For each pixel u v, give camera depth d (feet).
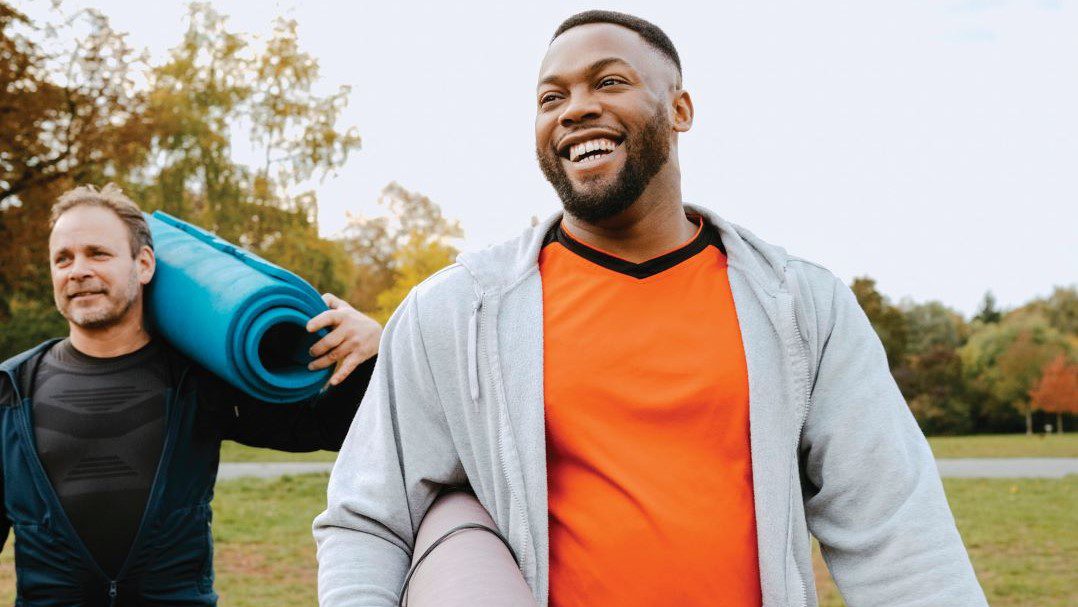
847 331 4.68
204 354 6.61
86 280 7.01
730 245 4.81
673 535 4.26
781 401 4.47
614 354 4.52
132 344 7.35
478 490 4.64
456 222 122.11
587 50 4.74
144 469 7.00
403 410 4.73
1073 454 63.41
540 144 4.88
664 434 4.45
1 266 52.90
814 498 4.63
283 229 75.51
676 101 5.02
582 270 4.86
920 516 4.27
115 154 55.57
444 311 4.76
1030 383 156.25
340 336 6.59
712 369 4.47
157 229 8.33
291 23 74.69
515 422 4.50
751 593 4.37
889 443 4.42
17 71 50.26
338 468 4.80
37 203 51.16
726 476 4.42
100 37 53.42
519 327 4.66
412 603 3.89
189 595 7.12
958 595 4.08
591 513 4.38
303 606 17.12
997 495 33.76
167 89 72.23
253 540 23.50
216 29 74.18
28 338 77.46
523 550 4.35
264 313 6.43
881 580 4.27
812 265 4.85
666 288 4.73
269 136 74.84
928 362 164.14
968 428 154.81
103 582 6.83
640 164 4.69
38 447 6.94
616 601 4.28
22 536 6.91
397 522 4.57
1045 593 18.57
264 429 7.49
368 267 143.84
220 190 73.31
